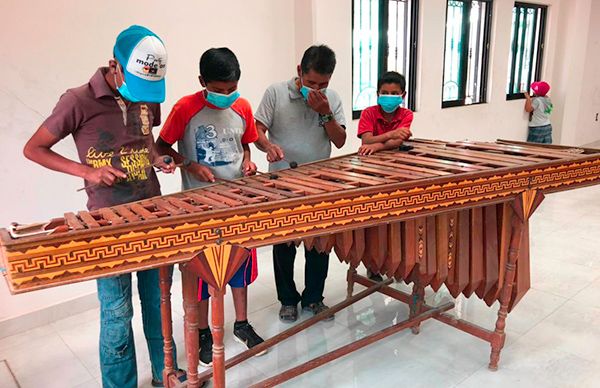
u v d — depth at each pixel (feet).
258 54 10.04
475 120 16.48
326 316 7.11
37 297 7.77
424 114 14.29
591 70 22.74
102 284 5.21
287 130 7.32
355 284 9.25
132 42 4.35
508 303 6.36
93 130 4.88
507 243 6.25
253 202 4.33
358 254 5.67
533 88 18.57
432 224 5.84
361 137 8.09
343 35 11.00
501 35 16.62
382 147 7.18
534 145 7.39
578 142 23.39
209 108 6.25
